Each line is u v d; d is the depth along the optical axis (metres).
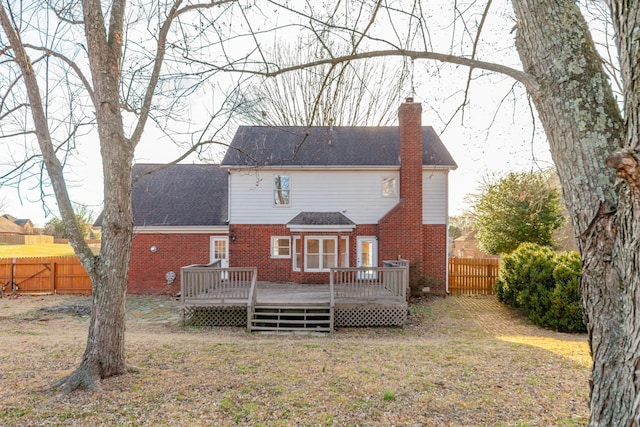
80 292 16.98
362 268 11.29
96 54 5.61
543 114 2.72
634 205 2.01
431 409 4.66
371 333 10.59
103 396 4.94
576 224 2.49
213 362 6.59
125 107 6.30
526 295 11.80
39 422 4.22
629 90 2.02
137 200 17.39
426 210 16.31
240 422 4.29
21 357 6.81
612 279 2.24
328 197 16.39
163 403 4.77
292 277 15.98
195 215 16.86
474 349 7.86
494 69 3.29
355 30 4.68
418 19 5.12
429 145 17.25
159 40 5.98
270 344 8.33
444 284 15.95
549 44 2.65
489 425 4.23
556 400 4.91
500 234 20.03
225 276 15.05
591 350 2.41
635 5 2.00
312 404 4.79
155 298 15.68
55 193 5.60
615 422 2.18
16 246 41.41
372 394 5.12
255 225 16.33
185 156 6.50
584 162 2.42
